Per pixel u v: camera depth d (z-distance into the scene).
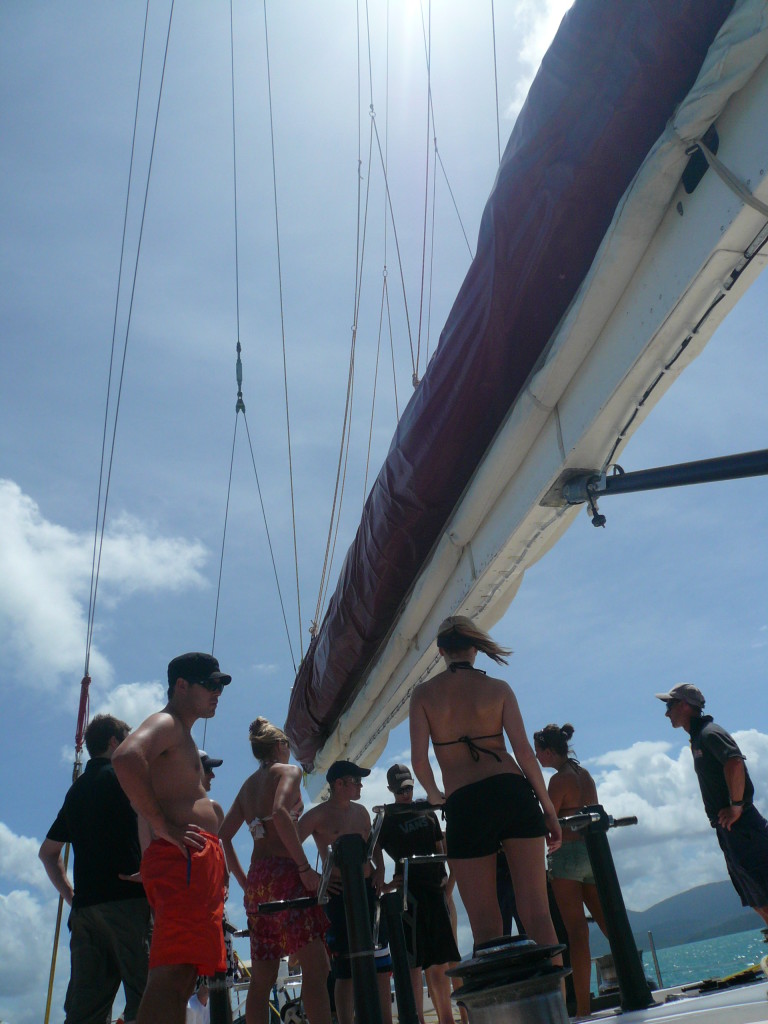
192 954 2.51
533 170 2.65
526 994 1.86
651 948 5.10
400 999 2.62
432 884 4.78
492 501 3.75
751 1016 2.21
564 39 2.45
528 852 2.52
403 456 3.84
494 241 2.86
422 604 4.70
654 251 2.48
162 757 2.79
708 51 2.09
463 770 2.67
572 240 2.72
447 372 3.33
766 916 3.86
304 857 3.84
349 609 5.43
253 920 3.99
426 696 2.82
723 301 2.37
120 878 3.49
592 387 2.87
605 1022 2.71
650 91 2.32
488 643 2.96
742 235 2.16
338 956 4.23
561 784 4.50
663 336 2.51
